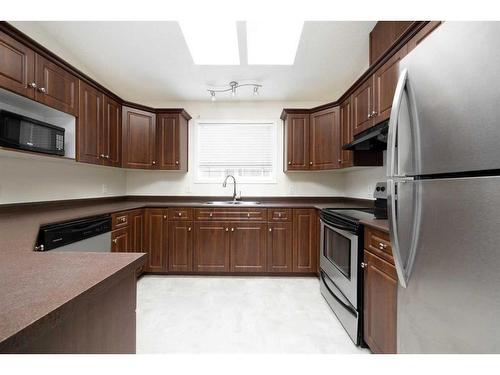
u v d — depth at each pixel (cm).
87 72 274
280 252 295
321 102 355
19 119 160
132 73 279
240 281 279
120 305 83
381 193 227
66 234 173
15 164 193
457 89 77
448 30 81
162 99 354
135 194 356
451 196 79
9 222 162
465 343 74
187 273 299
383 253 142
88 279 68
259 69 269
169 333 179
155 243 295
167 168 324
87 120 230
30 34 196
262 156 361
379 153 255
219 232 296
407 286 99
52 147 187
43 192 219
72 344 61
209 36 216
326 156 298
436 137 85
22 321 46
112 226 231
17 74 160
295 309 216
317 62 255
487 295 68
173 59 251
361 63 257
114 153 277
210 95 339
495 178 66
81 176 268
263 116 358
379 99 190
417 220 93
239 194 354
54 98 190
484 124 69
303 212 295
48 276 69
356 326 168
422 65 92
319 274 260
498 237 65
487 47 69
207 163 362
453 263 78
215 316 203
